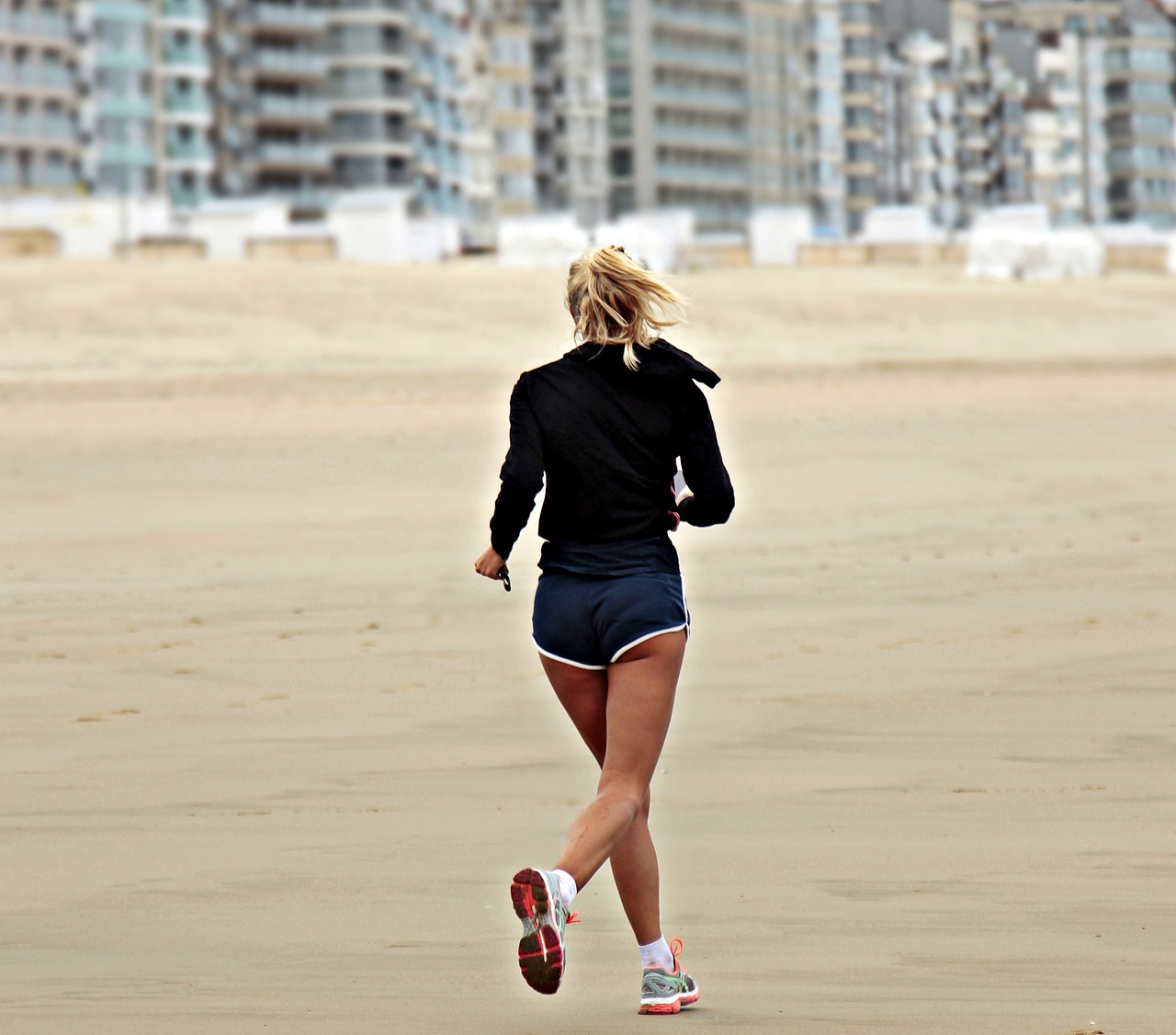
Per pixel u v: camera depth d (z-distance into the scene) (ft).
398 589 140.56
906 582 137.08
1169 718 89.10
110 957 54.85
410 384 384.47
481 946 55.88
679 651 51.72
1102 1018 47.78
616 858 50.90
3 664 111.34
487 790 77.77
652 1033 47.80
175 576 149.89
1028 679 99.91
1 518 190.90
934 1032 46.93
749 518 178.19
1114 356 483.51
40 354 435.12
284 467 237.25
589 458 51.65
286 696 100.17
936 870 63.46
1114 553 149.48
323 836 70.18
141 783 79.66
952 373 414.41
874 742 85.46
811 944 55.52
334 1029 47.98
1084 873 62.59
